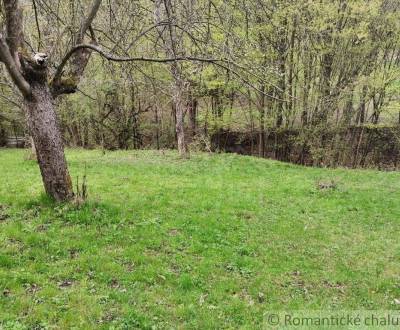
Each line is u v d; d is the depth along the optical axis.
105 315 8.49
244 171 26.14
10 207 13.98
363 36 30.91
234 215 15.91
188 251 11.99
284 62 30.58
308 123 35.34
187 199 17.45
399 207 19.30
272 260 12.09
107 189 18.14
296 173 26.89
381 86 31.94
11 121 45.31
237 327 8.65
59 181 14.08
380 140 38.06
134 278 10.08
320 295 10.42
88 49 14.90
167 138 43.00
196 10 13.38
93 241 11.77
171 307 9.10
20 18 12.90
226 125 38.25
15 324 7.69
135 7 14.67
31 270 9.89
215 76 30.77
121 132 42.97
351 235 15.15
